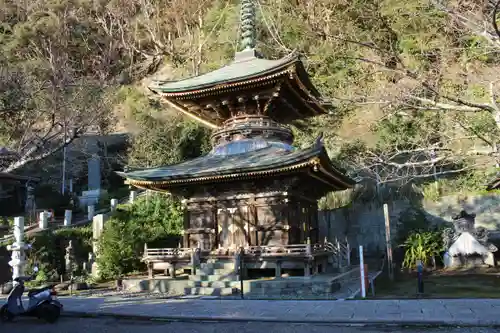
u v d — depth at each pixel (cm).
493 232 2889
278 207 2208
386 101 1694
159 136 4434
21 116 4541
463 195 3144
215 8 5450
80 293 2053
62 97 4369
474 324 1050
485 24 1423
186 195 2419
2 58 6081
